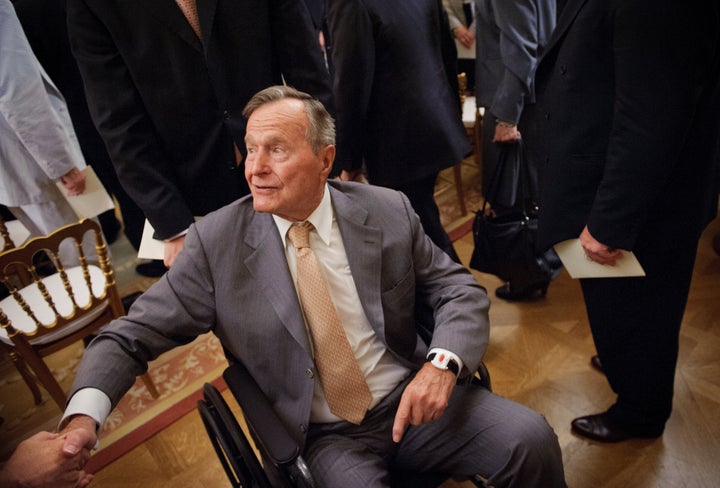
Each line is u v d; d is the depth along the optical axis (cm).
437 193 345
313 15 266
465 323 122
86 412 103
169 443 195
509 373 207
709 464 164
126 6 142
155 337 118
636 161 114
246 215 122
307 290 120
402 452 129
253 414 111
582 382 199
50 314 188
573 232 140
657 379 153
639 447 171
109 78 150
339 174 189
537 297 243
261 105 110
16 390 229
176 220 158
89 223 169
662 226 129
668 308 141
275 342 119
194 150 165
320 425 129
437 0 197
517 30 191
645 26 105
